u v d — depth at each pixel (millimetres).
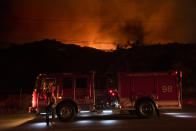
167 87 9734
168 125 7375
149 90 9758
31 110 9336
